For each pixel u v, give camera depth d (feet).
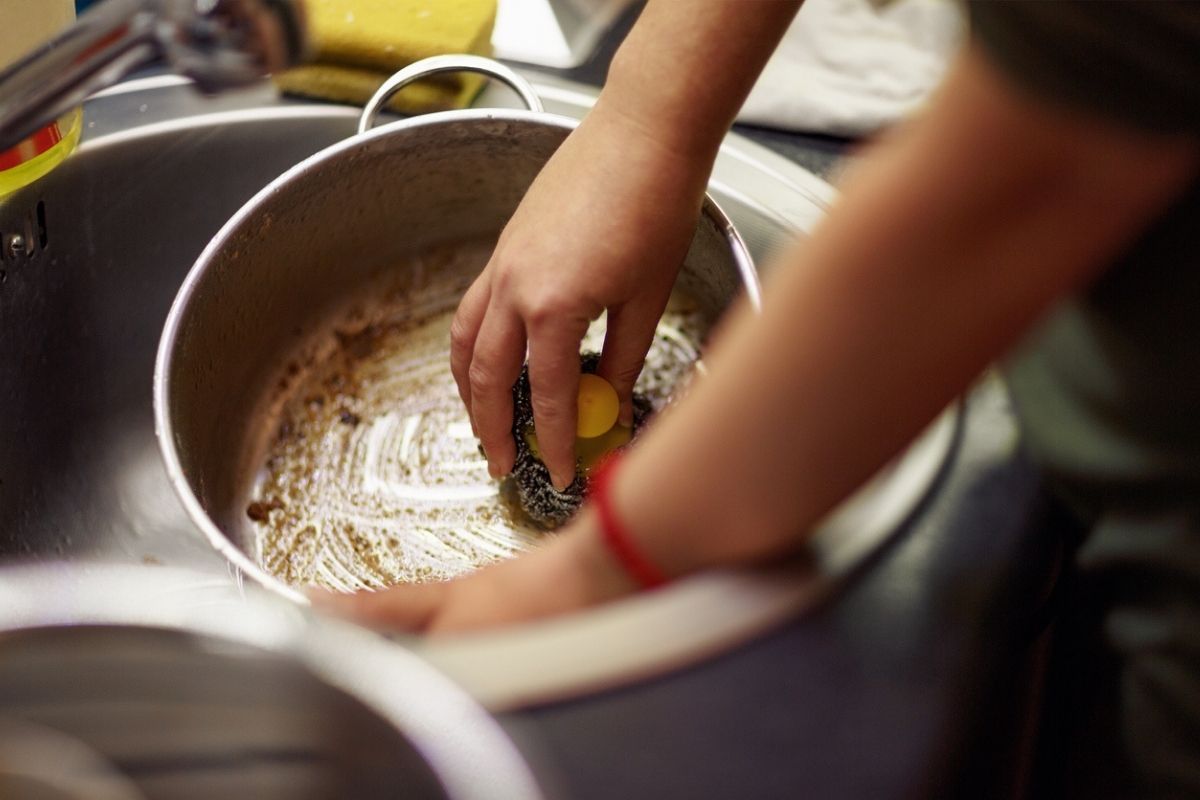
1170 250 0.92
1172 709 1.22
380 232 1.97
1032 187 0.74
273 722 0.86
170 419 1.48
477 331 1.58
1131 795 1.30
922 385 0.87
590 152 1.47
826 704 0.96
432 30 1.95
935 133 0.76
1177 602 1.16
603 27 2.16
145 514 2.00
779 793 0.93
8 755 0.85
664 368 1.93
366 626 1.05
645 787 0.91
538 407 1.55
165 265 2.06
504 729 0.92
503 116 1.73
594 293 1.45
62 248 1.90
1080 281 0.83
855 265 0.81
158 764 0.89
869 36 2.09
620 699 0.94
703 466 0.95
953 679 1.00
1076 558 1.28
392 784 0.83
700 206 1.55
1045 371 1.15
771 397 0.89
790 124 2.00
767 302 0.91
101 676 0.85
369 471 1.93
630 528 1.02
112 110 1.94
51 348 1.93
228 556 1.32
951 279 0.80
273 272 1.84
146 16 0.97
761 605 1.00
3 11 1.51
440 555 1.83
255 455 1.93
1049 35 0.68
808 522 1.00
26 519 1.88
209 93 1.03
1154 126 0.69
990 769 1.16
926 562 1.07
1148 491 1.11
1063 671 1.42
